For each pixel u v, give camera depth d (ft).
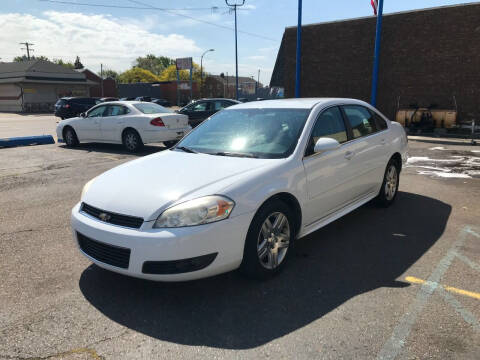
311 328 8.77
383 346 8.08
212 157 12.21
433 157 31.76
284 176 11.13
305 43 63.93
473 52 49.85
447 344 8.11
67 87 161.38
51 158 32.14
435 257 12.43
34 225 15.94
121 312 9.53
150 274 9.36
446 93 52.65
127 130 34.99
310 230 12.64
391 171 17.79
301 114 13.25
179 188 10.05
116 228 9.68
